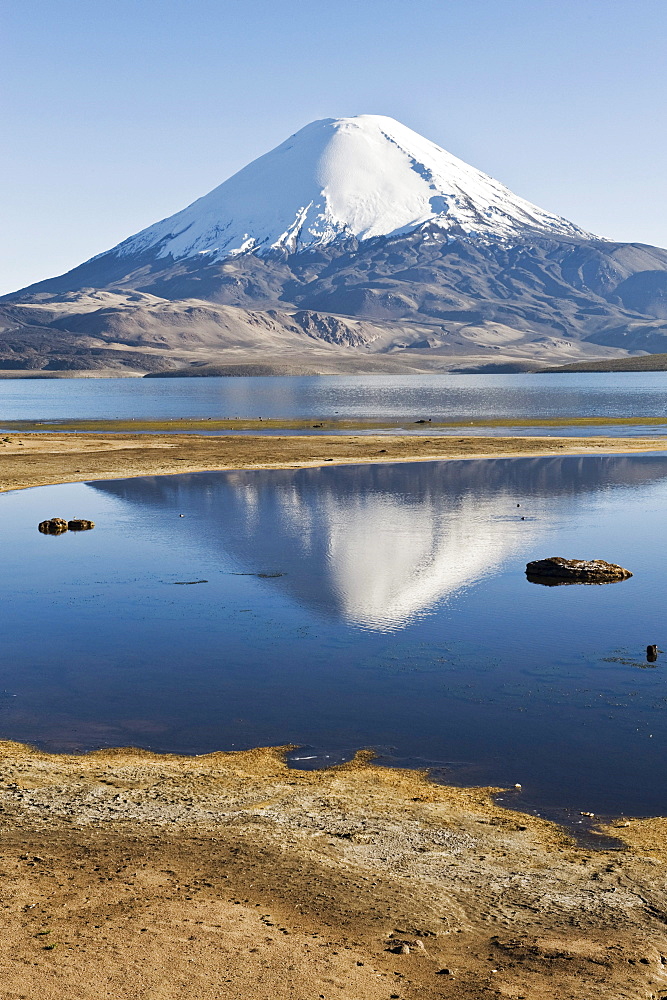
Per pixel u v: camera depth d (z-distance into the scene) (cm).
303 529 4794
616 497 5856
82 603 3328
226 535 4638
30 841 1488
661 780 1830
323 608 3225
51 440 9931
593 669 2550
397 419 14138
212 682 2467
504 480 6762
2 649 2780
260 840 1505
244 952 1151
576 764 1909
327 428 12188
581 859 1467
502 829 1578
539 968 1151
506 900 1334
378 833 1545
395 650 2742
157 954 1134
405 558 4050
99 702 2316
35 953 1126
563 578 3641
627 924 1273
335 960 1145
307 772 1847
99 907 1262
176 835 1520
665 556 4059
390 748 2005
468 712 2227
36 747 2008
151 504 5716
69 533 4741
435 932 1241
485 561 3984
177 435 10750
